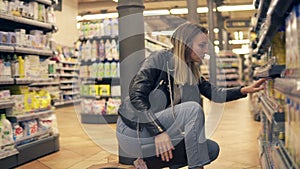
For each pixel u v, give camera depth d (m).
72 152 3.95
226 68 18.83
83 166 3.23
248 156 3.49
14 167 3.34
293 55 1.23
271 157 2.22
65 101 12.52
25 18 3.84
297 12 1.14
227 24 18.94
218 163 3.21
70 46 13.66
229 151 3.75
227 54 19.23
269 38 2.50
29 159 3.56
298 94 0.93
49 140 3.90
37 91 4.15
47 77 4.23
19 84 3.96
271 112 2.11
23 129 3.68
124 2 3.27
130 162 3.09
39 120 3.94
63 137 5.00
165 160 1.72
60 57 12.25
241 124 6.09
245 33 22.06
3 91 3.38
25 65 3.78
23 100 3.71
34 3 4.04
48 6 4.40
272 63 2.26
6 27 4.09
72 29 13.95
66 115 8.66
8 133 3.32
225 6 14.93
